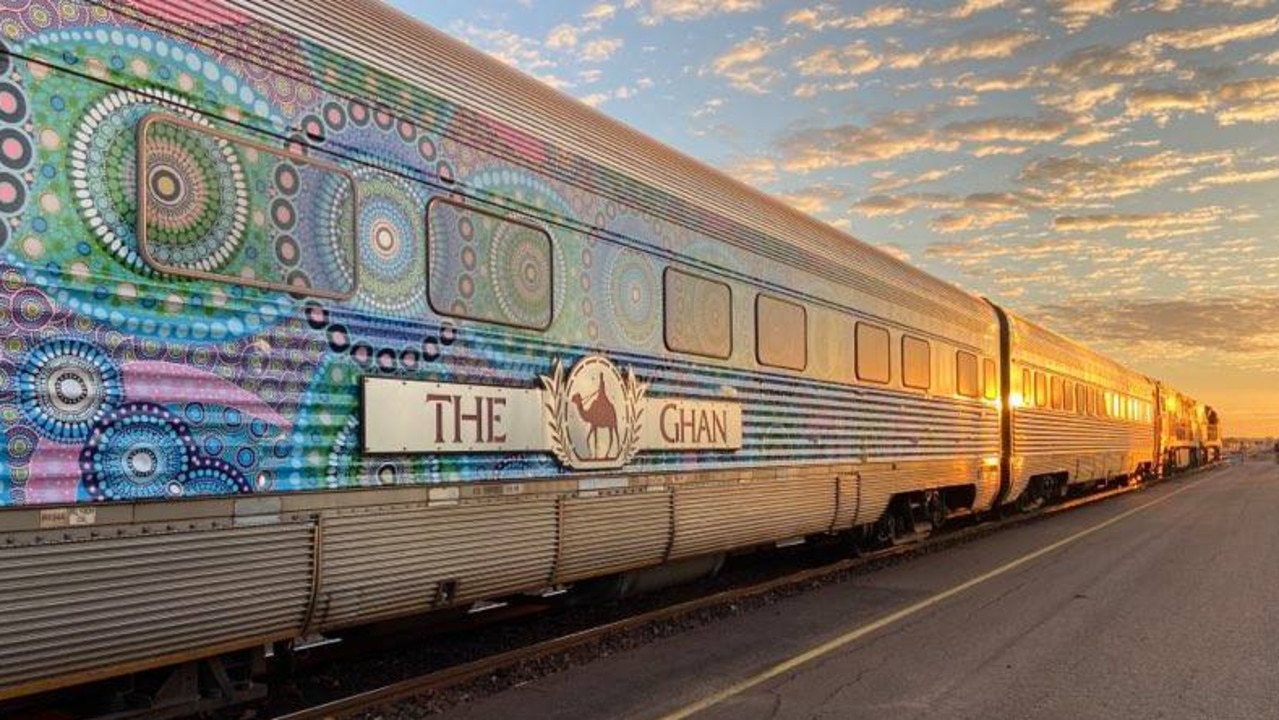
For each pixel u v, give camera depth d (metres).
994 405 14.27
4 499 3.29
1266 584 9.48
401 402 4.83
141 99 3.78
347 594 4.54
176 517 3.81
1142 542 13.19
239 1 4.18
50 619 3.43
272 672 5.75
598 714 5.19
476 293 5.38
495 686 5.70
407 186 4.98
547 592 7.18
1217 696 5.55
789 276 8.92
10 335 3.33
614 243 6.61
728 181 8.17
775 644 6.87
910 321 11.50
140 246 3.73
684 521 7.15
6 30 3.39
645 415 6.79
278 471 4.21
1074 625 7.50
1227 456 86.69
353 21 4.77
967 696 5.55
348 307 4.59
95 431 3.55
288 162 4.35
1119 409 23.98
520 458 5.63
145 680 4.23
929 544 12.66
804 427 8.98
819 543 10.63
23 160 3.41
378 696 5.18
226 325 4.03
